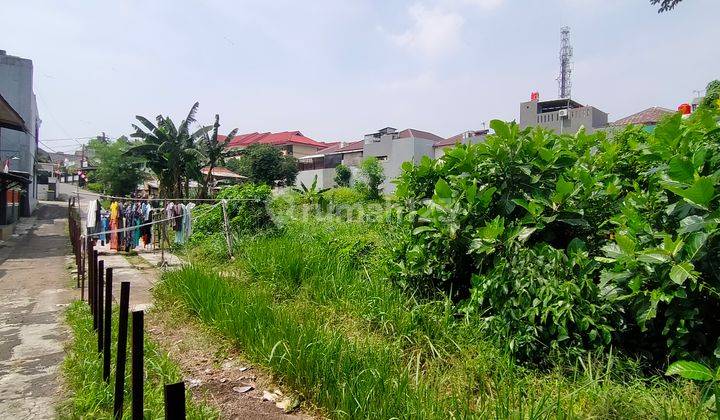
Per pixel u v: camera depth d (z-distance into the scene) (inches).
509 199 160.2
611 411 102.0
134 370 91.6
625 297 118.1
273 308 180.9
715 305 122.6
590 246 154.5
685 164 119.6
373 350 137.9
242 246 354.0
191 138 928.3
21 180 708.0
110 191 1352.1
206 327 187.2
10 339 191.8
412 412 102.3
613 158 176.2
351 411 110.8
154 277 326.0
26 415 122.8
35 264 439.8
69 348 175.3
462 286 177.0
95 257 174.2
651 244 123.0
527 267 138.2
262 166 1417.3
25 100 907.4
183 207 444.8
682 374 99.7
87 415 115.2
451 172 186.1
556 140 190.4
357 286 199.5
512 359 128.0
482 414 97.8
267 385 139.2
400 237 195.5
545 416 98.1
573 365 124.9
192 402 120.3
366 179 1066.7
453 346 141.8
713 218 108.6
